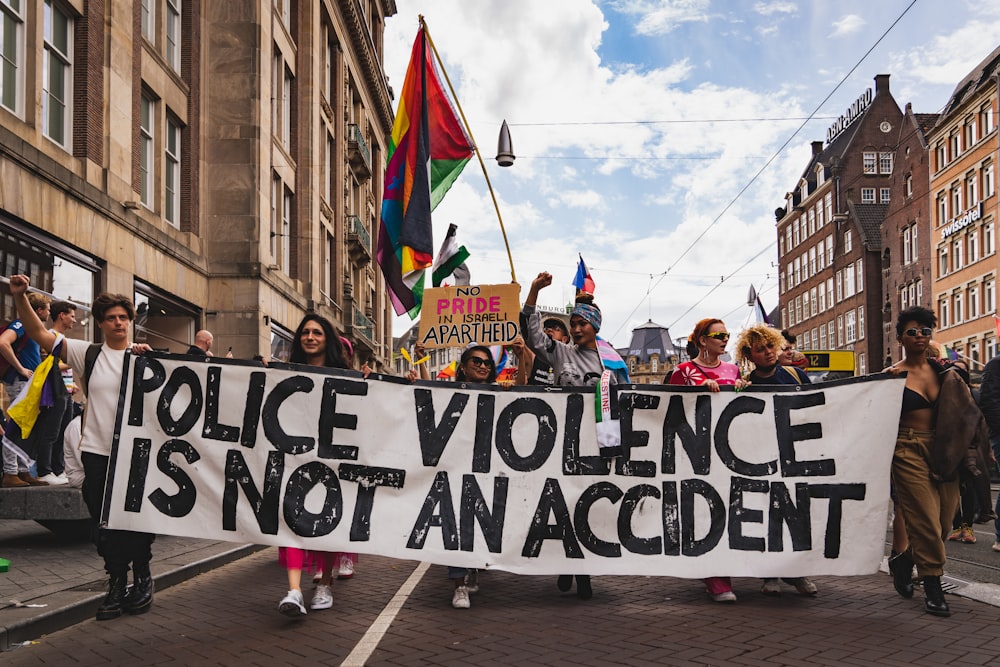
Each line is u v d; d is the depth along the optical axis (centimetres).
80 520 855
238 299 2181
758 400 622
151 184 1895
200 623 557
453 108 801
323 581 608
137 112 1764
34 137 1342
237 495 590
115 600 575
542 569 609
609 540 612
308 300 2838
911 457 579
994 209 4234
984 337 4353
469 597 648
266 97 2308
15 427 602
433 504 609
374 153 5119
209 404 595
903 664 439
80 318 1478
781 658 452
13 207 1238
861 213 6156
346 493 602
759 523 611
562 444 621
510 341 667
